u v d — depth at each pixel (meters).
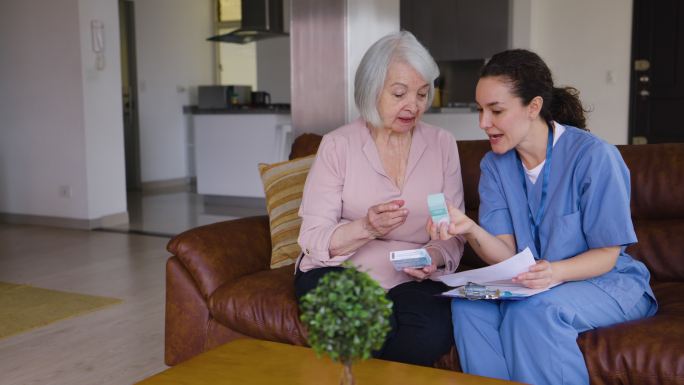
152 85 8.70
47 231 5.66
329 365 1.55
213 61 9.60
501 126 1.83
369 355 1.18
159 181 8.88
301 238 2.09
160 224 6.01
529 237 1.92
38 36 5.76
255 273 2.37
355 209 2.12
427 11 7.45
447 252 2.08
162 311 3.48
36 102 5.84
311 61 3.68
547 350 1.69
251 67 9.66
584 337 1.74
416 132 2.19
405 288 2.05
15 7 5.83
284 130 6.86
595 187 1.79
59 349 2.95
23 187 6.00
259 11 7.39
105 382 2.61
